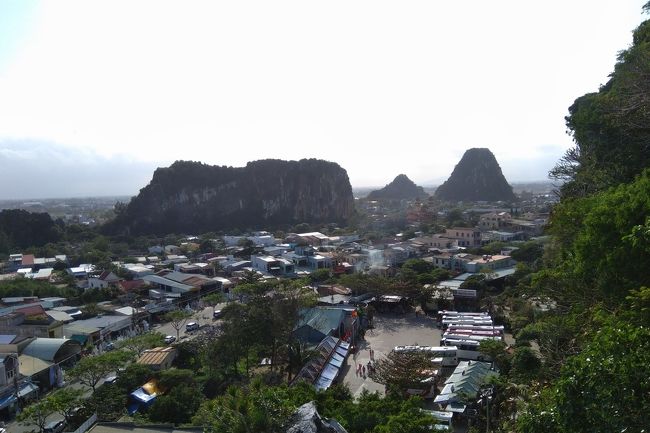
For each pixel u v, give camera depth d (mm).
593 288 19094
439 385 32562
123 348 40375
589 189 28891
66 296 64062
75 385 36938
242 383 31125
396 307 54750
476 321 43906
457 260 70875
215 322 52406
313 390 23422
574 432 8445
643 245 12555
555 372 20938
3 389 32031
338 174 170375
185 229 142375
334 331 42625
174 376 31406
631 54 24406
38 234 115750
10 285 63219
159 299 62469
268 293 40000
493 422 23109
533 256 69375
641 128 23672
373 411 20000
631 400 8047
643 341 8711
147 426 23547
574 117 32656
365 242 98938
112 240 120812
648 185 15609
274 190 159000
